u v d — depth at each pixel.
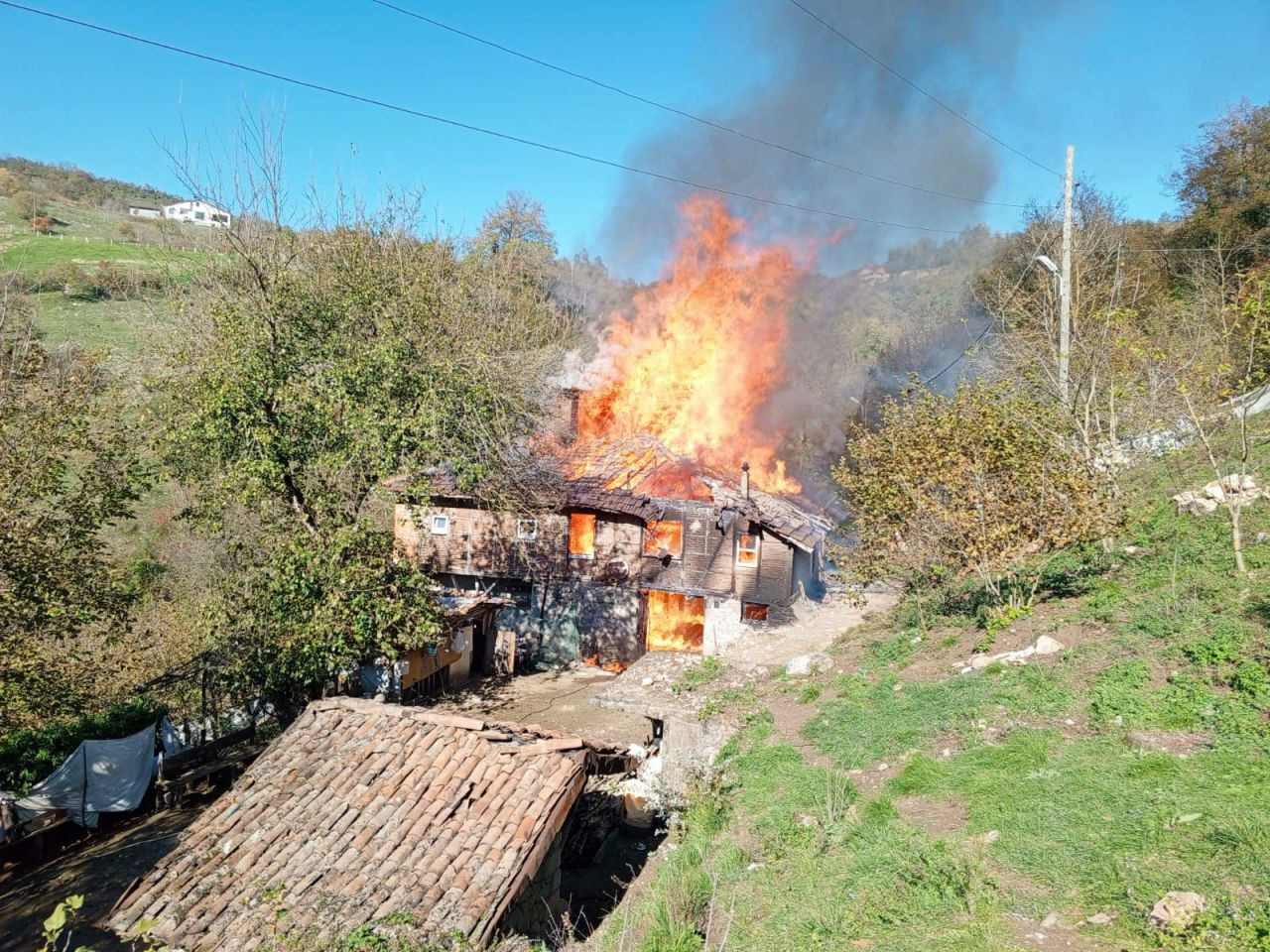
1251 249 26.41
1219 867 5.71
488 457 20.91
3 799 13.77
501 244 45.09
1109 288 24.88
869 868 7.45
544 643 26.58
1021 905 6.12
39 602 12.84
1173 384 14.37
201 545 26.06
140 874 13.27
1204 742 7.60
